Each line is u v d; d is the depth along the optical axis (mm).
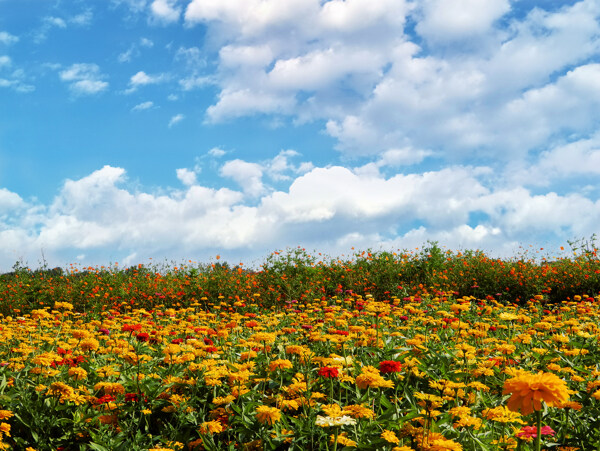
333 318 6547
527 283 12883
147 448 3559
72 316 10914
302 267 14555
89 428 3971
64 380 4605
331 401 3666
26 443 3893
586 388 4133
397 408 3584
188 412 3932
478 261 14727
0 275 16938
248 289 13812
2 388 4379
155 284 15070
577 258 14141
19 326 7160
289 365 4074
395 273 14781
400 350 4793
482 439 3166
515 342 5516
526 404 2326
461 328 5582
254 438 3609
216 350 4684
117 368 5012
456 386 3557
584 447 3266
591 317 7664
